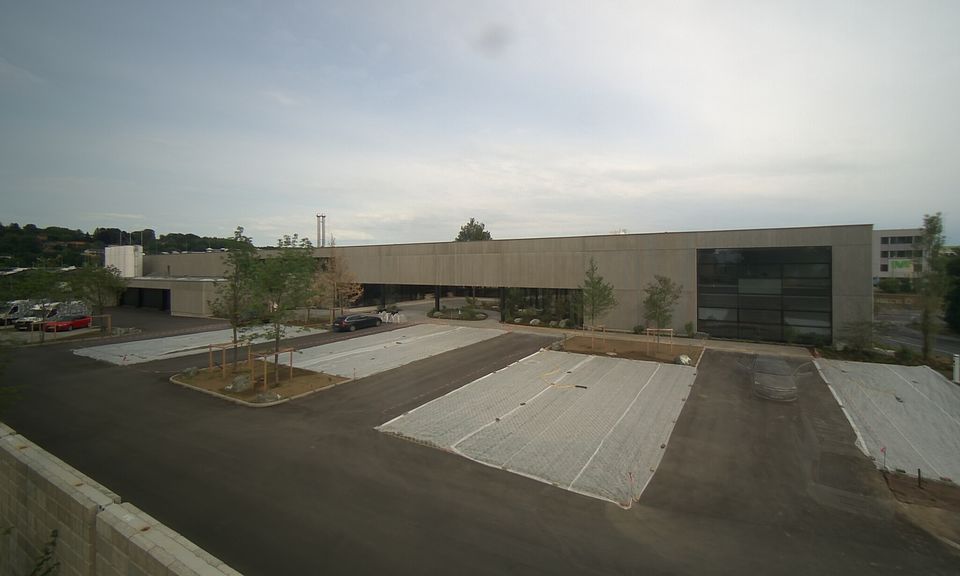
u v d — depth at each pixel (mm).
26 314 31328
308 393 16656
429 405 15312
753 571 7133
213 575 4180
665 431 13008
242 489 9641
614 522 8492
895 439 12477
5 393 10852
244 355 23266
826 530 8289
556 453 11555
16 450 7152
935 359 21156
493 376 18984
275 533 8023
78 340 27406
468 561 7285
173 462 10961
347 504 9055
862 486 9906
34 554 6559
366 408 15062
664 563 7305
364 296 46312
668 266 28500
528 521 8500
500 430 13062
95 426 13383
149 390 17125
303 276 19000
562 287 32281
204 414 14508
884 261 71750
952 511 8938
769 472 10547
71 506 5762
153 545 4672
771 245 25641
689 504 9156
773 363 18234
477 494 9492
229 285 19969
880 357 21672
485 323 34625
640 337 28000
